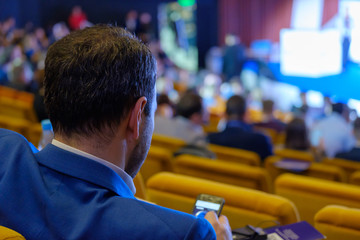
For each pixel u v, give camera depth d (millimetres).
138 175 1842
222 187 1704
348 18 10555
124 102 958
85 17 14125
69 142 969
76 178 928
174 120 3738
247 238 1296
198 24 14891
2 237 813
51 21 13844
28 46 11664
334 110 5500
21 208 905
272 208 1570
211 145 3744
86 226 851
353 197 2041
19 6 13883
